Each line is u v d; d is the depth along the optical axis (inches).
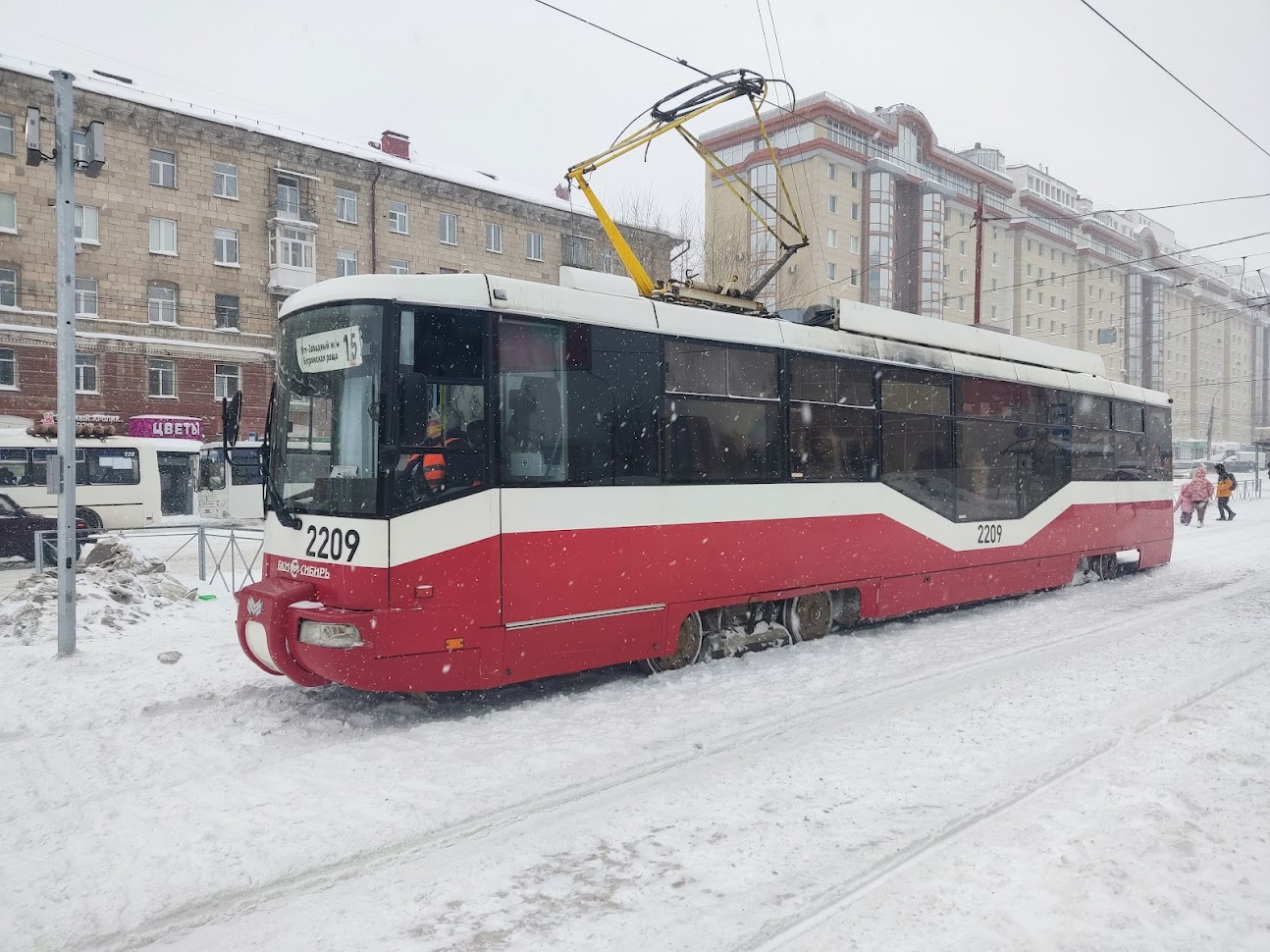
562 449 246.2
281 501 246.5
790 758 200.8
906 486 353.4
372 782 187.8
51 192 1136.8
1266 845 148.3
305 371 240.8
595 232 1627.7
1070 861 144.6
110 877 147.2
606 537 253.8
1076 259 2506.2
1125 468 496.4
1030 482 419.8
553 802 177.8
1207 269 3287.4
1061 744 204.5
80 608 355.9
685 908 134.4
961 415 381.4
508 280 240.4
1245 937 121.0
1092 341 2549.2
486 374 232.5
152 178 1218.6
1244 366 3491.6
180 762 203.5
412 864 151.9
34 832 165.2
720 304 317.4
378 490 218.1
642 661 278.2
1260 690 246.7
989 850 150.1
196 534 477.4
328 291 234.7
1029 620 373.4
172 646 320.8
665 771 194.4
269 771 194.9
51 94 1135.0
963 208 2076.8
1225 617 365.4
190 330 1243.2
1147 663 283.7
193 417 1218.6
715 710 240.2
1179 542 709.3
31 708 245.4
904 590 351.9
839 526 325.1
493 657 231.1
